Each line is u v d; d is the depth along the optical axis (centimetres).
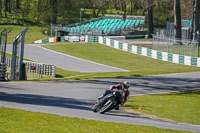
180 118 4397
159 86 7150
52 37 19262
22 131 2575
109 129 2920
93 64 12244
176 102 5456
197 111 4881
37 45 16638
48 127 2792
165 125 3775
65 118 3303
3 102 4366
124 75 8981
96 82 7538
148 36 19000
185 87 7112
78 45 16088
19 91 5691
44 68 9769
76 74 9988
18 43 8775
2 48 8762
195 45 12412
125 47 14962
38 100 4806
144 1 17138
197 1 14725
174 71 10169
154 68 11525
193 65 12100
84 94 5756
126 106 4903
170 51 13262
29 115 3281
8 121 2912
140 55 14125
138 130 3012
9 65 11325
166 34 17762
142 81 7806
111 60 13112
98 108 3972
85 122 3175
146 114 4444
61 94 5612
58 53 14488
